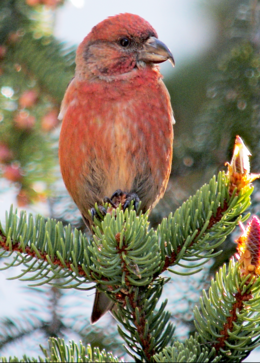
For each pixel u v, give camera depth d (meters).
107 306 5.61
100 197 6.71
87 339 6.09
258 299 3.88
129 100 6.47
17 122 6.72
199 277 6.20
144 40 6.79
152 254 4.12
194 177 7.18
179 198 7.18
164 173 6.73
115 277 4.22
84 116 6.45
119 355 6.07
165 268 4.38
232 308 3.96
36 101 6.88
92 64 6.73
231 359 4.04
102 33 6.82
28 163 6.64
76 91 6.60
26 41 6.93
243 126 6.86
